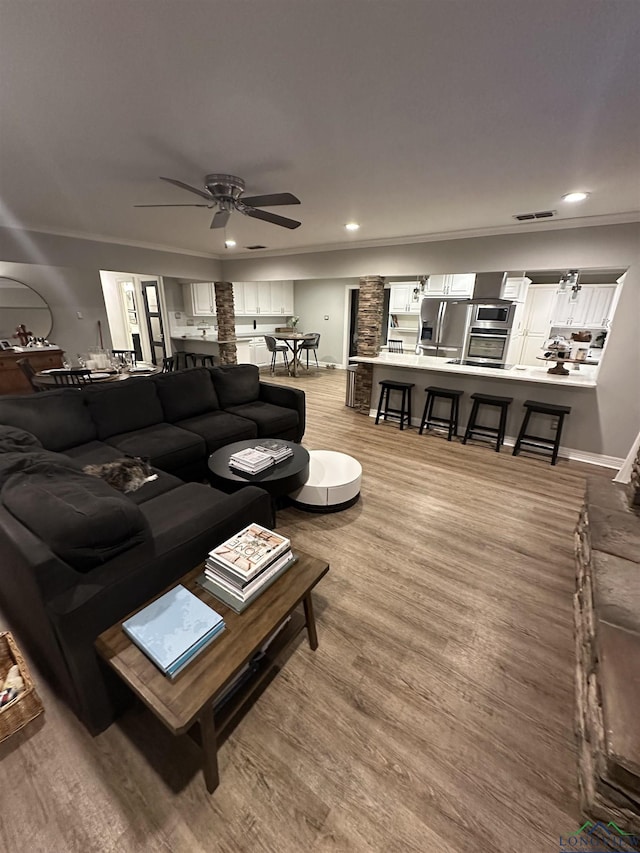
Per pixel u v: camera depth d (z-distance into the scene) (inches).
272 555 57.8
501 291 190.1
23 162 92.5
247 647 47.4
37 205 132.2
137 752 51.4
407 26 46.6
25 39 48.8
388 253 191.8
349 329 348.5
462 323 225.0
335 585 83.7
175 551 57.4
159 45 50.5
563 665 65.8
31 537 48.5
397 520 110.0
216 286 274.4
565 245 145.9
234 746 52.6
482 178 100.7
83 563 48.9
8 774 49.1
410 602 79.2
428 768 50.4
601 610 54.6
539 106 65.1
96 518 49.3
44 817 45.1
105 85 59.9
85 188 113.0
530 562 92.6
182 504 79.9
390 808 46.3
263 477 95.3
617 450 151.1
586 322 242.4
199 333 331.9
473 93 61.7
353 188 110.7
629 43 48.4
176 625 48.6
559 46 49.8
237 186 102.7
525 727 55.7
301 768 50.2
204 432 126.4
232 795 47.2
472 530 105.7
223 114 69.3
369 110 67.6
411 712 57.6
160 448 111.6
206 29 47.3
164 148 84.4
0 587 67.2
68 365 202.5
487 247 162.9
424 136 77.4
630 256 135.6
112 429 119.9
